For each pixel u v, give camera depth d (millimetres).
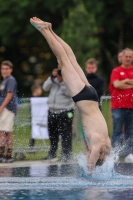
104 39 62156
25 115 27766
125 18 60625
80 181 18250
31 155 26547
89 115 18656
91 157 18312
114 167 21844
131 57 25031
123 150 24922
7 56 64188
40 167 22234
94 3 57562
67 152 25016
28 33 61156
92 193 15656
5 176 19609
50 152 25312
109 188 16688
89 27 53906
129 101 24828
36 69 64812
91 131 18422
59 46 19266
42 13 60500
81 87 18859
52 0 57906
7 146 24656
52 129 25406
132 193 15641
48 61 63719
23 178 19062
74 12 54156
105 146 18422
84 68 52094
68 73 19031
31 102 27812
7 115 24562
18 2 57750
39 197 14984
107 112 29359
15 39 61625
